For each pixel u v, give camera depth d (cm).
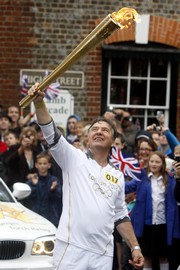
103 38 980
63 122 2630
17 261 1405
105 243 1081
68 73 2769
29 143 2059
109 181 1096
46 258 1426
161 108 2900
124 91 2880
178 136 2878
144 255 1758
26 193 1636
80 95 2809
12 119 2488
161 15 2825
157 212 1747
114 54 2805
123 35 2802
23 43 2798
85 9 2812
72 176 1086
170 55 2836
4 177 2045
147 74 2889
